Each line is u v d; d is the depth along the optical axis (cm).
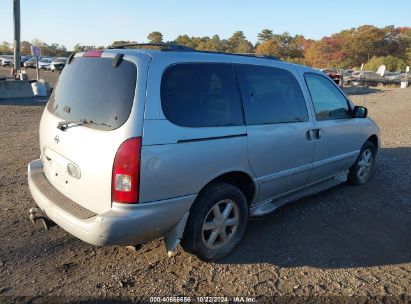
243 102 376
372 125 592
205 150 333
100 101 319
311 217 475
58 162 353
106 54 336
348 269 365
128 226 296
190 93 333
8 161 687
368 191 573
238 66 381
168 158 308
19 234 412
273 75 418
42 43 11444
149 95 304
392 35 11469
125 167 292
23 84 1930
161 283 337
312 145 457
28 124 1125
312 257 384
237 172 371
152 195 304
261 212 413
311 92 466
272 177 410
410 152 840
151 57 317
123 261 368
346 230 443
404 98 2634
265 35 13388
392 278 353
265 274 353
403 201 536
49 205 337
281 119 415
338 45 11644
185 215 331
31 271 348
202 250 353
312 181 486
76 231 309
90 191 314
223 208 367
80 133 321
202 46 11562
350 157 548
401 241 421
